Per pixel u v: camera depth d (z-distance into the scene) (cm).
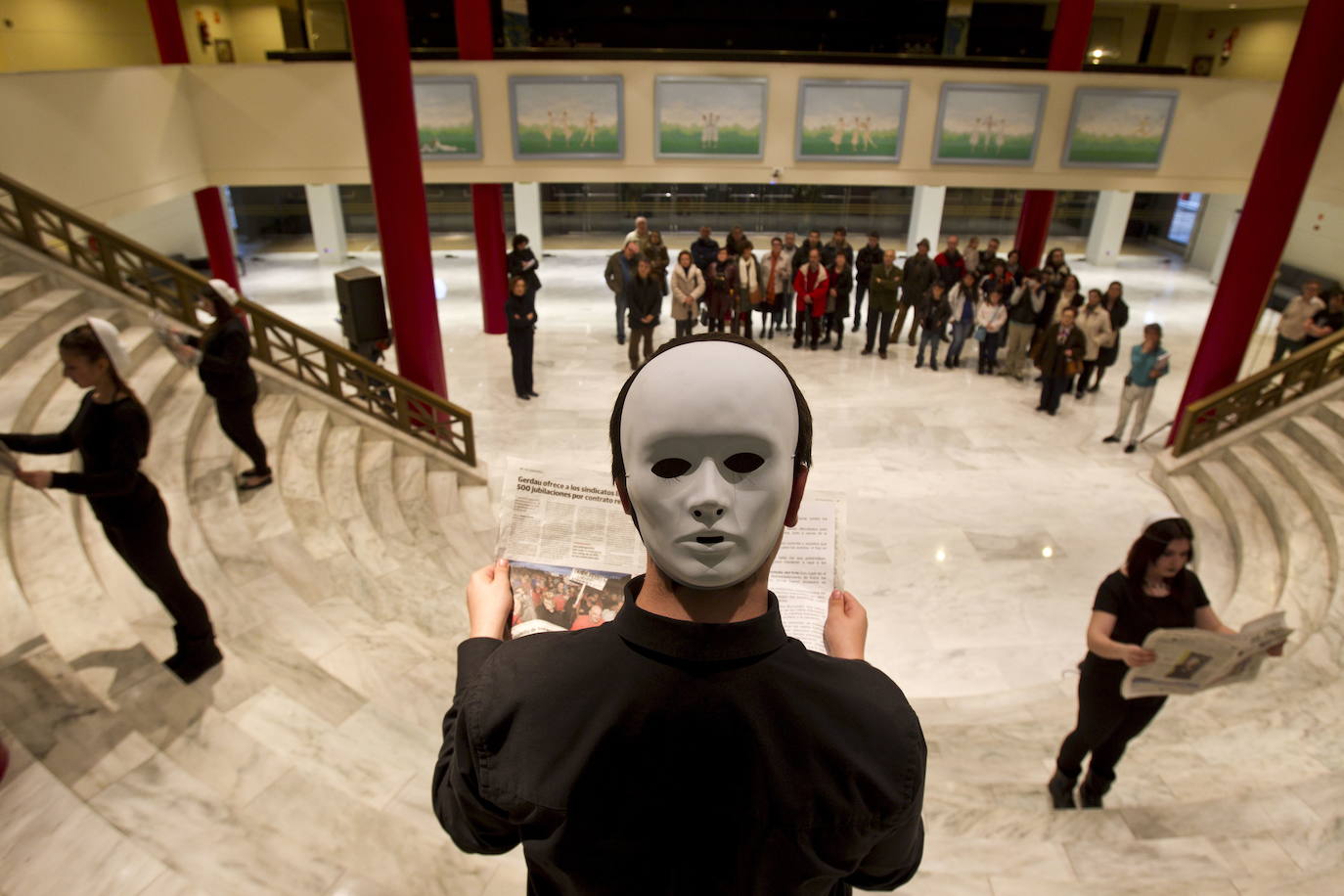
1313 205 1662
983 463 959
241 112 1168
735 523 78
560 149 1235
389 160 834
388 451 849
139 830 325
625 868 86
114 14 1697
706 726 83
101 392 392
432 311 919
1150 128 1260
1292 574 690
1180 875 365
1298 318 1127
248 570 594
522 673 88
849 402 1116
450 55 1339
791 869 86
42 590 462
